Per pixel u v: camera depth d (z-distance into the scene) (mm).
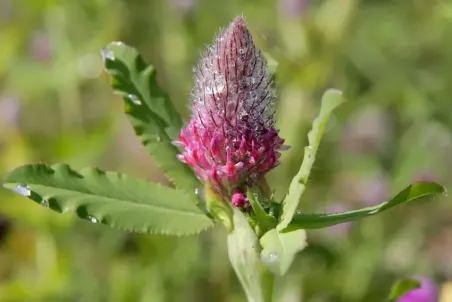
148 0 558
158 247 487
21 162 535
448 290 474
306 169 315
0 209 469
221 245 489
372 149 542
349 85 553
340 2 500
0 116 547
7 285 466
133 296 469
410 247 507
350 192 517
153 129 345
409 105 546
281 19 506
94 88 601
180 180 339
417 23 621
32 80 576
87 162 517
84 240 494
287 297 468
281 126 485
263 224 319
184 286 474
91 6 561
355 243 489
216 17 573
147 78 350
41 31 601
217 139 323
